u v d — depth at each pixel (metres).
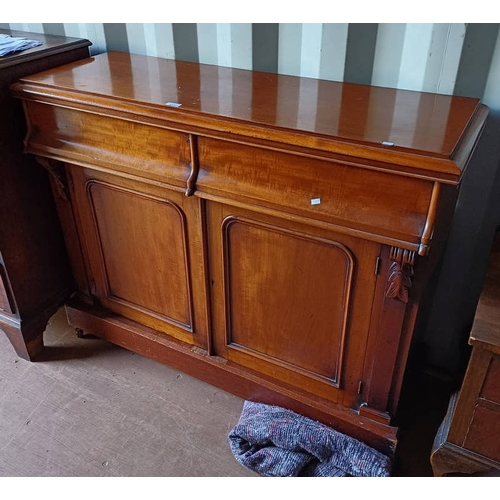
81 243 1.65
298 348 1.40
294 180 1.11
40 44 1.54
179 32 1.55
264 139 1.07
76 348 1.84
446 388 1.68
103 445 1.50
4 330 1.75
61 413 1.60
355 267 1.16
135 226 1.48
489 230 1.43
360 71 1.37
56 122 1.39
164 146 1.25
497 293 1.10
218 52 1.53
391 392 1.32
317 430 1.41
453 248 1.50
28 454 1.48
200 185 1.22
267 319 1.40
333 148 1.00
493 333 0.99
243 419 1.51
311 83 1.38
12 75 1.41
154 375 1.73
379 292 1.16
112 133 1.31
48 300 1.76
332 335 1.31
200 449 1.49
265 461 1.41
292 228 1.19
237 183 1.18
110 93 1.26
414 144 0.97
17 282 1.63
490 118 1.29
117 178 1.40
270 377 1.51
